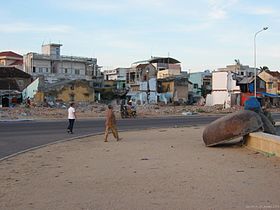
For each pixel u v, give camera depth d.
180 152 16.34
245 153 15.87
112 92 85.56
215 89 81.88
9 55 115.75
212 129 18.06
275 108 74.44
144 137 23.25
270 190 9.19
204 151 16.66
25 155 15.65
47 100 73.19
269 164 12.96
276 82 89.94
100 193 9.11
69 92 77.00
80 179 10.80
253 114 17.78
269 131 18.78
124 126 33.16
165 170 12.04
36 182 10.43
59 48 113.44
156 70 101.25
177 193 8.98
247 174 11.22
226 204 7.97
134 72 99.69
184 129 29.47
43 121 39.03
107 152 16.55
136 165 13.08
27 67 103.31
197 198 8.49
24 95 78.38
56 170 12.27
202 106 73.19
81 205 8.07
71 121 25.94
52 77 100.12
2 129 28.67
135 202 8.24
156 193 9.01
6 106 65.50
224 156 15.04
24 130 27.86
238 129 17.47
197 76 96.81
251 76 86.12
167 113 55.75
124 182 10.31
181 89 86.19
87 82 79.81
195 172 11.62
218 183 10.01
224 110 63.69
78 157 15.12
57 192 9.26
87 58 111.44
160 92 87.00
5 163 13.66
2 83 83.75
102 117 45.38
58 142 20.47
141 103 77.62
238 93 78.38
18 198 8.71
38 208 7.88
